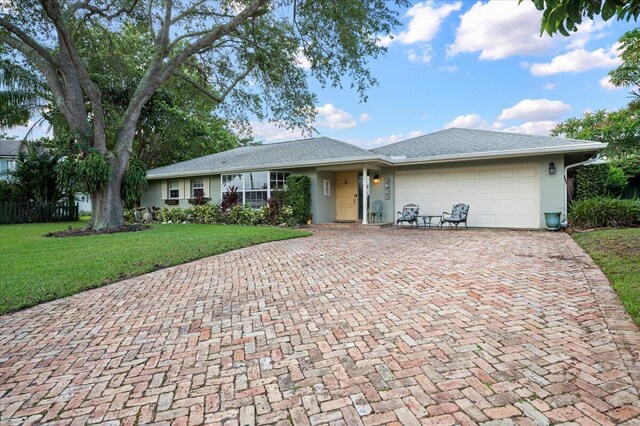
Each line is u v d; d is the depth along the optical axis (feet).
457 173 42.09
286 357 9.46
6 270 19.08
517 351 9.17
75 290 15.89
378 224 43.04
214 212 50.65
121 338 11.06
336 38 38.32
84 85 37.19
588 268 17.31
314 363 9.06
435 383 7.88
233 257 23.59
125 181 40.55
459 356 9.04
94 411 7.33
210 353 9.89
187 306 13.96
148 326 12.00
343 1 33.86
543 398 7.15
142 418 7.06
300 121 47.93
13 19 36.76
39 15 37.19
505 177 39.24
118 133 40.45
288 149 56.44
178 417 7.06
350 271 18.53
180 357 9.70
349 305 13.32
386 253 23.38
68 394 8.00
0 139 109.60
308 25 37.99
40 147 63.62
